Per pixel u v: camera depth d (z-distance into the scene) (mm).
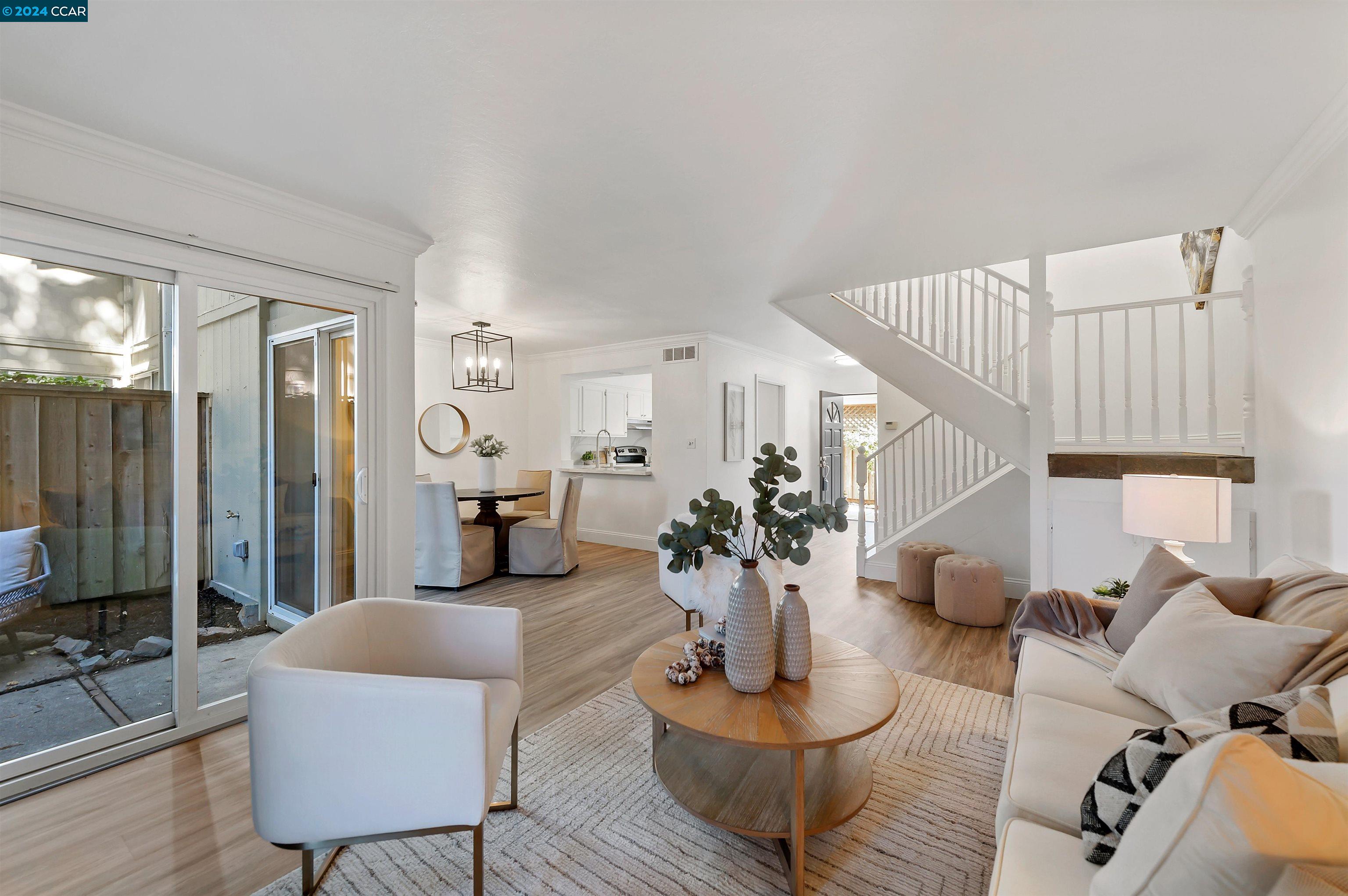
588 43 1602
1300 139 2105
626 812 1855
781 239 3162
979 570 3779
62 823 1812
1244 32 1542
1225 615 1618
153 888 1541
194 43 1583
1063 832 1170
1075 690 1823
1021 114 1954
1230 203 2678
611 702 2658
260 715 1354
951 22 1514
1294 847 643
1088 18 1498
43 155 1988
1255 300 2789
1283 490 2494
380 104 1894
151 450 2336
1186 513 2365
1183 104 1893
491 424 6840
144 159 2182
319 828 1371
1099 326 3338
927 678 2928
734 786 1818
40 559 2098
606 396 7895
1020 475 4453
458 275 3885
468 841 1729
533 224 2951
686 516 4496
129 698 2268
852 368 8586
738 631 1801
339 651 1688
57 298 2123
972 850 1685
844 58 1669
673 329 5832
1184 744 959
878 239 3166
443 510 4656
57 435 2135
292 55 1643
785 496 1807
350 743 1359
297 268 2664
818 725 1586
